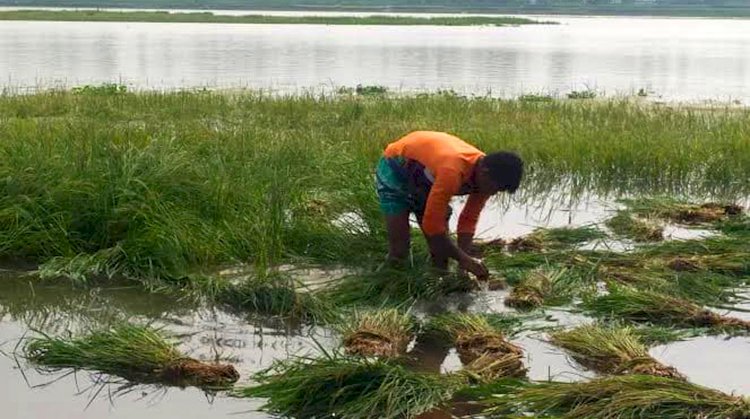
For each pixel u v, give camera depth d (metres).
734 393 4.61
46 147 8.09
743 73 29.83
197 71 27.22
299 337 5.40
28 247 6.82
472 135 12.32
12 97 16.97
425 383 4.54
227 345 5.25
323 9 113.69
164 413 4.38
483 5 135.25
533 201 9.52
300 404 4.42
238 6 114.06
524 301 5.94
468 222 6.43
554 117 14.84
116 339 5.04
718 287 6.33
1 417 4.30
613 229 8.14
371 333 5.21
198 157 8.76
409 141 6.29
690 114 14.84
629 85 24.89
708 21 106.62
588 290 6.23
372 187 7.86
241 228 7.11
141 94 17.69
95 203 7.06
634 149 11.20
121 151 7.78
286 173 8.22
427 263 6.46
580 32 66.19
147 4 114.25
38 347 5.05
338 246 7.04
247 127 12.37
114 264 6.57
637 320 5.70
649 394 4.31
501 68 30.66
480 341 5.18
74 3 114.88
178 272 6.40
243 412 4.40
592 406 4.28
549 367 4.95
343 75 26.64
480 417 4.34
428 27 69.56
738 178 10.82
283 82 23.97
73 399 4.51
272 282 6.02
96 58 31.70
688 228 8.31
